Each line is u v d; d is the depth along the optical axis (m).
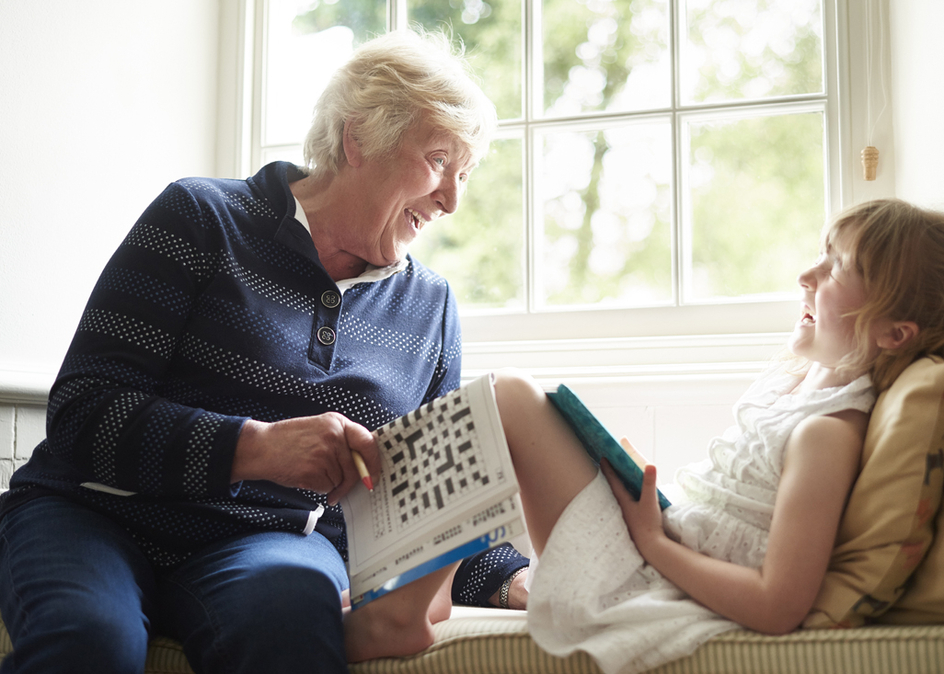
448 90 1.27
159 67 1.84
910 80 1.54
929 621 0.88
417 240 1.94
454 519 0.88
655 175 1.80
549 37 1.89
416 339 1.33
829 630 0.85
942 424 0.86
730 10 1.78
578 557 0.91
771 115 1.74
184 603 0.99
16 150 1.50
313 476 1.00
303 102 2.04
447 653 0.91
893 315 0.97
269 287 1.18
